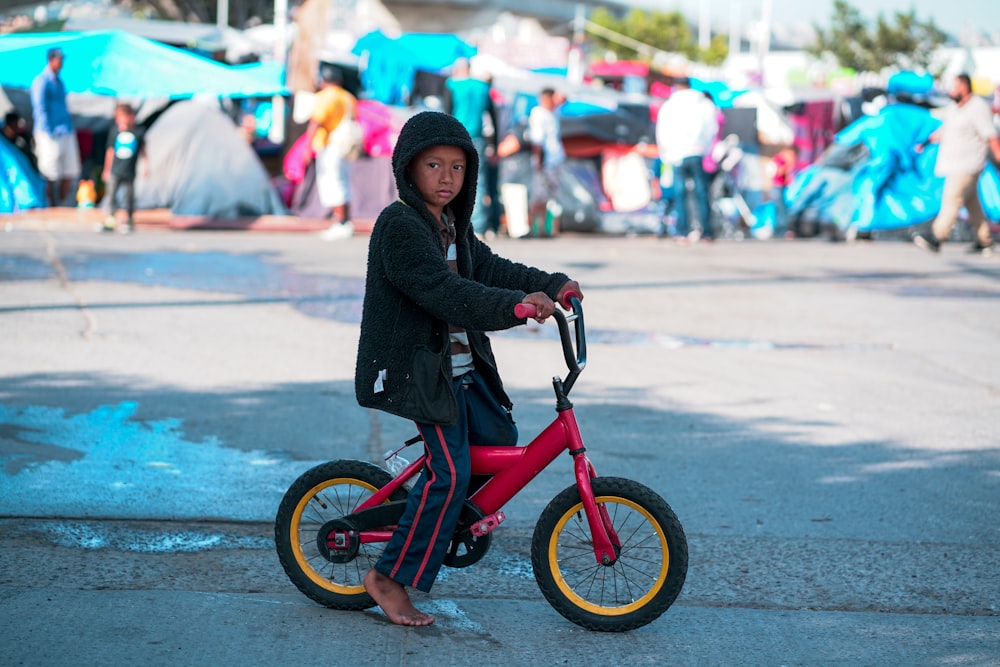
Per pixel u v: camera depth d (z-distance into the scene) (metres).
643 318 9.83
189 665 3.45
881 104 19.50
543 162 16.83
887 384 7.70
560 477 5.50
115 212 15.39
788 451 6.05
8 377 6.95
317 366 7.55
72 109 17.61
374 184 17.02
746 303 10.74
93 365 7.34
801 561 4.52
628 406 6.87
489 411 3.85
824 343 9.00
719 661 3.61
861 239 17.27
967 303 11.00
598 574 4.27
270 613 3.88
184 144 16.34
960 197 15.16
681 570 3.75
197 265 11.97
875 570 4.45
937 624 3.96
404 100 21.61
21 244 13.09
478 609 4.00
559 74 28.22
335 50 23.27
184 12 42.56
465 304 3.50
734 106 19.36
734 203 18.11
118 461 5.46
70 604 3.86
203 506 4.90
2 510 4.73
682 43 59.19
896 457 6.02
